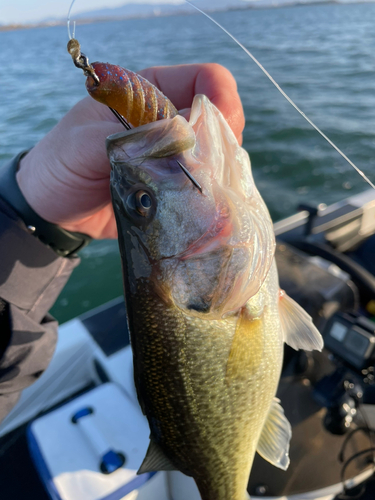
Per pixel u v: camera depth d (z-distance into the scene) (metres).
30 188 0.23
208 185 0.19
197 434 0.21
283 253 0.41
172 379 0.20
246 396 0.21
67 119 0.23
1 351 0.23
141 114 0.17
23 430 0.41
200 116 0.19
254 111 1.63
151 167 0.18
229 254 0.19
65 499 0.27
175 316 0.20
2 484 0.37
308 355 0.34
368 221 0.63
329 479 0.28
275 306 0.22
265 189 1.17
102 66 0.16
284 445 0.24
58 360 0.43
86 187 0.23
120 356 0.40
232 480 0.22
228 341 0.20
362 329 0.30
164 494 0.30
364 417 0.31
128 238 0.20
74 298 0.86
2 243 0.22
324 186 1.15
